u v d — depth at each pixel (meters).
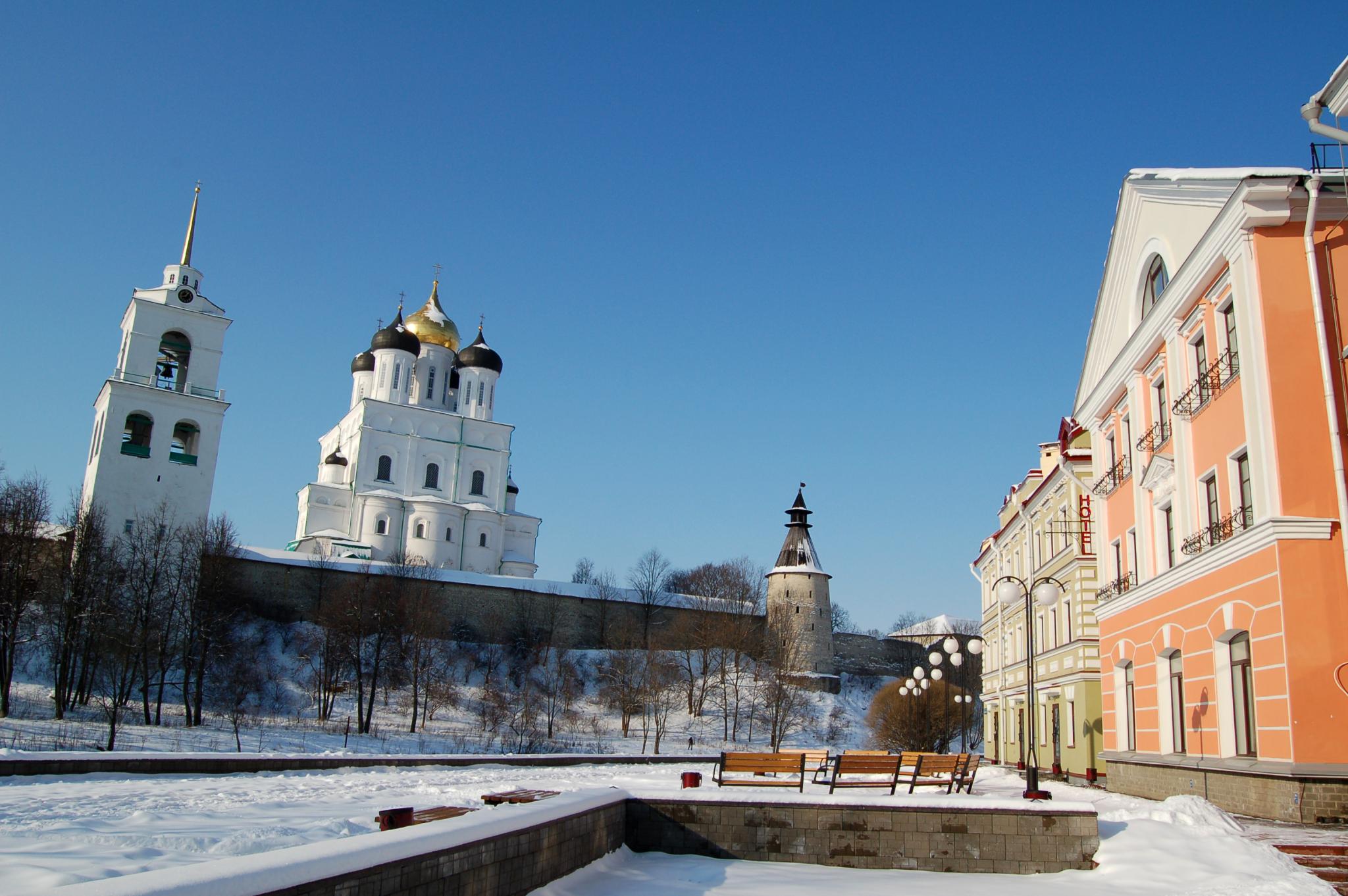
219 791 19.14
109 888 5.82
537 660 84.94
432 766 28.14
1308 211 18.75
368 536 92.62
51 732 50.25
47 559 62.56
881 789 23.98
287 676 72.62
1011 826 14.85
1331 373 18.34
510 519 103.50
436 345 105.31
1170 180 22.50
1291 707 17.38
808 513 102.38
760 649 95.38
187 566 67.75
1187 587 21.88
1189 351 22.52
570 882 12.72
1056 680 36.38
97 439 74.31
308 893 7.24
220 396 76.69
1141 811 16.33
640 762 35.72
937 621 139.62
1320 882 12.73
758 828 15.55
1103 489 28.72
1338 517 17.94
